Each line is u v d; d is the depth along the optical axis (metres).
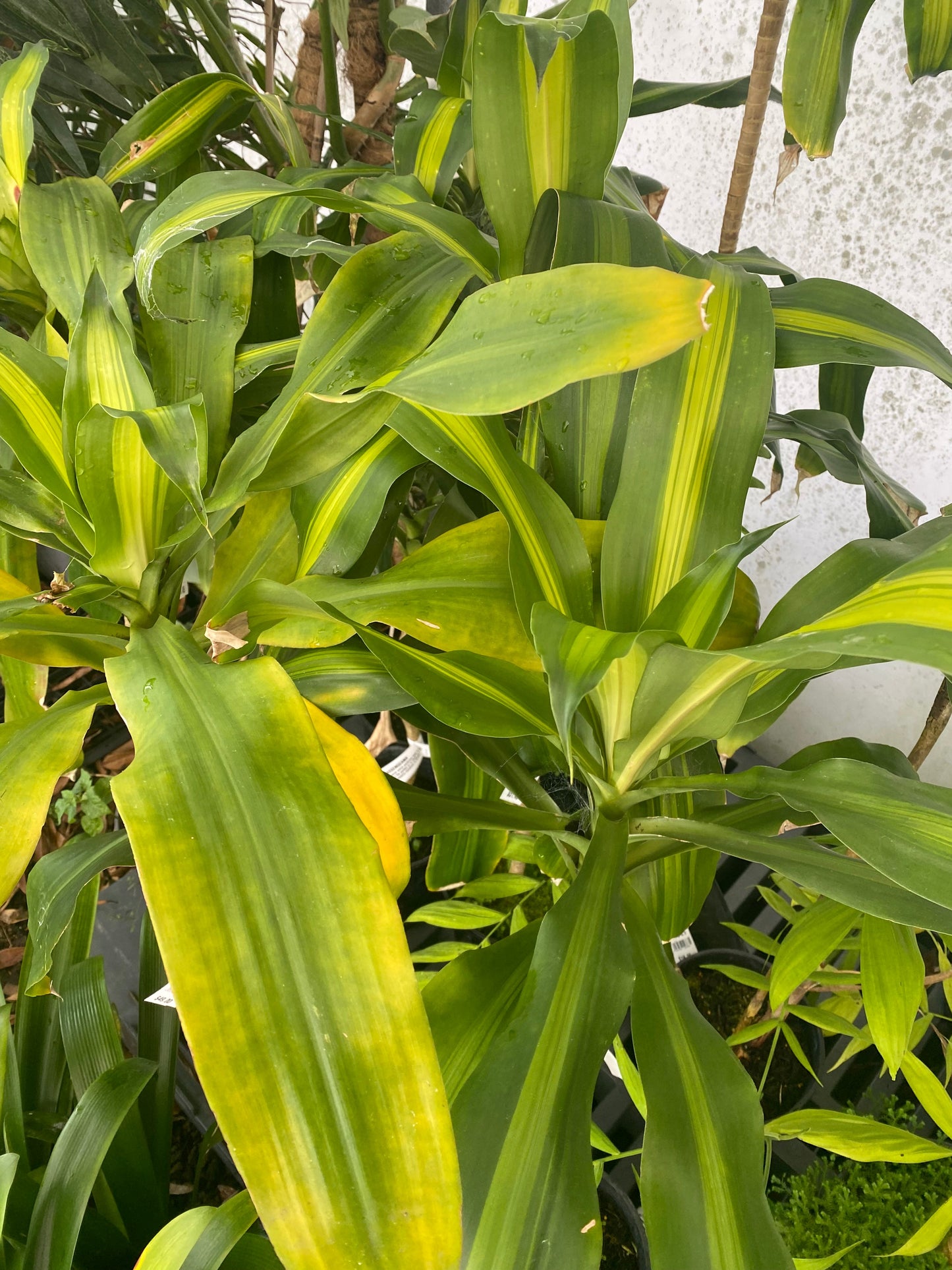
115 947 1.29
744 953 1.16
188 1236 0.63
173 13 1.49
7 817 0.54
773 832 0.67
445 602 0.63
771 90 0.99
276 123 0.91
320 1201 0.35
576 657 0.42
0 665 0.81
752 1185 0.46
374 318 0.63
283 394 0.62
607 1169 1.00
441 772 0.87
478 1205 0.43
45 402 0.59
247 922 0.38
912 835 0.48
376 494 0.66
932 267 1.08
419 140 0.80
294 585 0.65
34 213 0.72
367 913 0.39
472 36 0.83
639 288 0.38
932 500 1.23
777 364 0.63
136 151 0.82
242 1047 0.36
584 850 0.67
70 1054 0.83
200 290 0.72
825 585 0.60
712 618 0.49
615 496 0.61
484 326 0.42
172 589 0.66
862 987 0.71
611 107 0.62
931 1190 0.98
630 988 0.52
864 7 0.72
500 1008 0.55
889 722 1.41
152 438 0.46
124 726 1.70
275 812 0.41
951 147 1.00
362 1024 0.37
